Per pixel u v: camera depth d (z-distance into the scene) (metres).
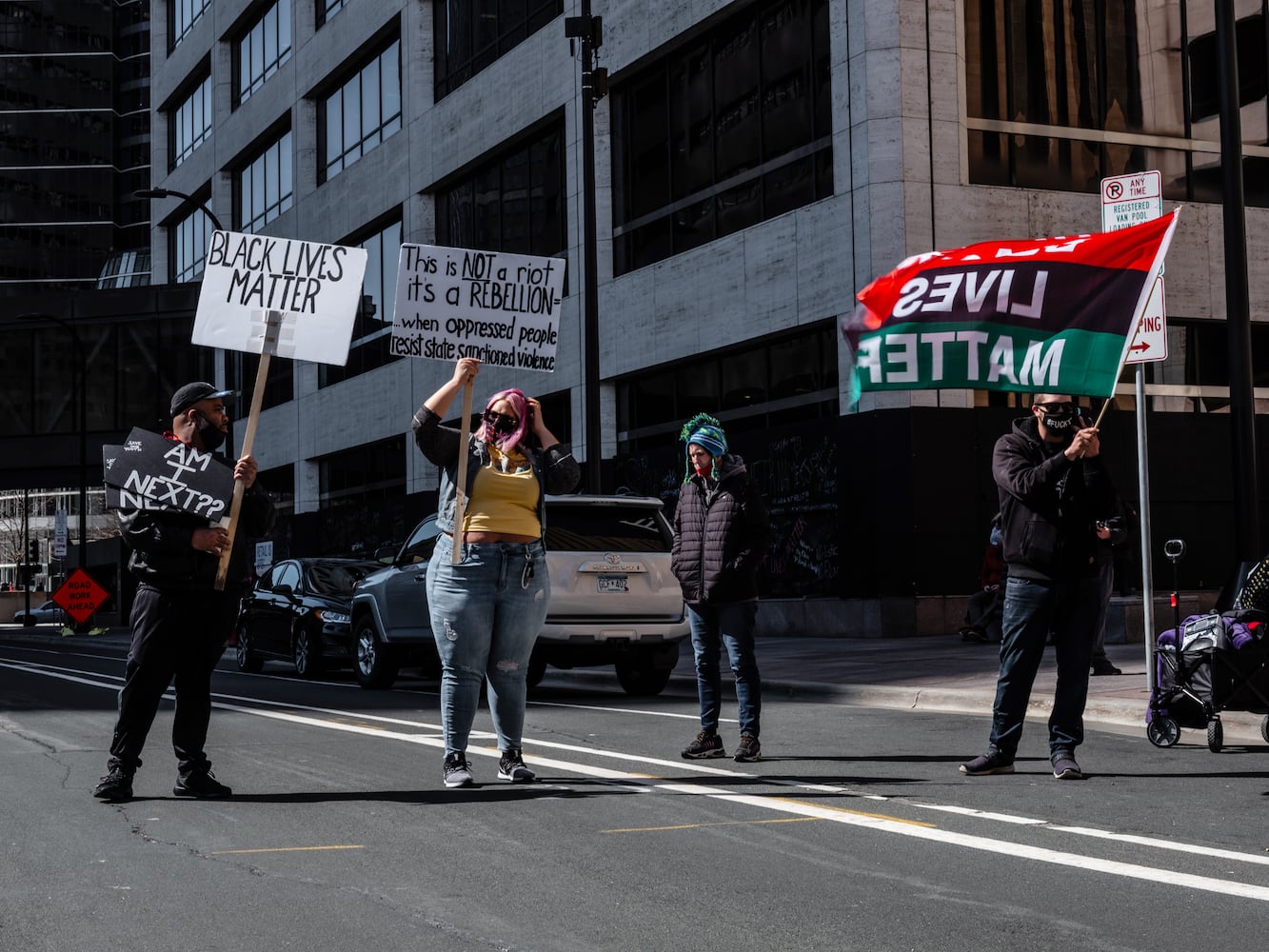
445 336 7.69
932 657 16.31
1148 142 22.77
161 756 8.93
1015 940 4.36
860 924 4.57
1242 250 13.85
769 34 24.25
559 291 7.81
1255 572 8.84
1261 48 23.41
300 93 42.25
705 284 25.28
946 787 7.39
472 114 33.00
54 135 115.25
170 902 4.93
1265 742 9.24
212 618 7.13
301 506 43.19
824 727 10.46
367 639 15.49
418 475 36.31
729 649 8.61
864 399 21.48
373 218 38.09
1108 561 12.54
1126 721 10.61
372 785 7.60
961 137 21.64
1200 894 4.95
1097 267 7.72
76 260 114.56
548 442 7.72
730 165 25.14
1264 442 22.89
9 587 134.12
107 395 50.84
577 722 11.05
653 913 4.74
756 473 23.55
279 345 7.38
